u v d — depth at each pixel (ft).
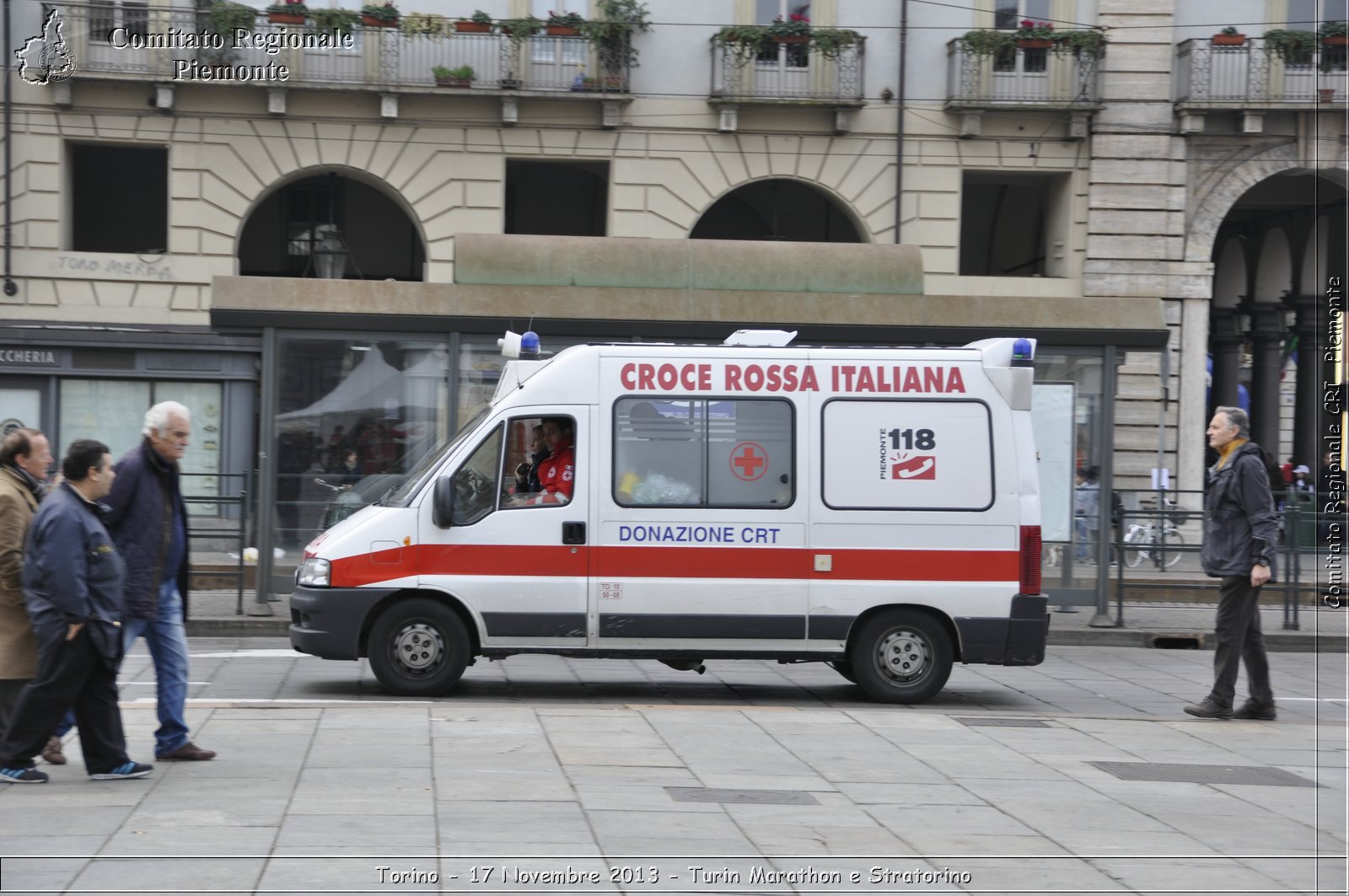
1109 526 52.37
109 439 79.00
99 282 79.66
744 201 93.04
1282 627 55.72
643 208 82.89
